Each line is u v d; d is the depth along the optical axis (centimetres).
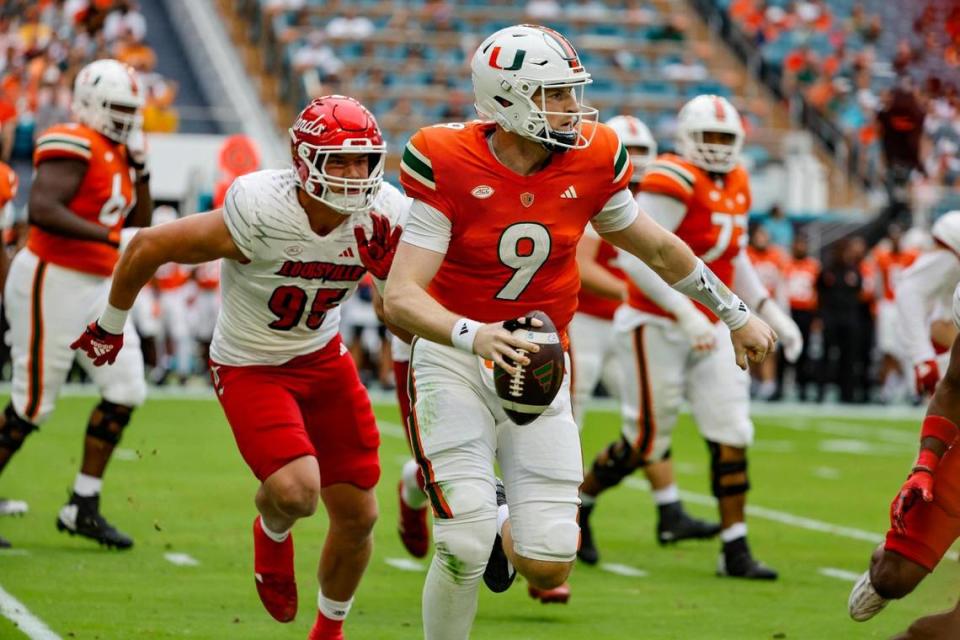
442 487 1603
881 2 8869
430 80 8475
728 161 2558
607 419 5484
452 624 1636
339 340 1853
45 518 2942
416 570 2569
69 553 2575
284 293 1764
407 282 1577
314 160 1669
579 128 1620
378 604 2264
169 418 5000
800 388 6662
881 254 6700
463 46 8850
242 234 1719
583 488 2716
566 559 1596
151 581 2358
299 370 1817
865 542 3011
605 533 3091
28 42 7531
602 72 8819
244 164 3322
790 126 8675
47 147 2586
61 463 3766
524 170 1611
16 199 7050
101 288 2658
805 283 6462
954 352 1681
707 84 8881
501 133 1617
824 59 8825
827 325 6444
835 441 5097
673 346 2634
